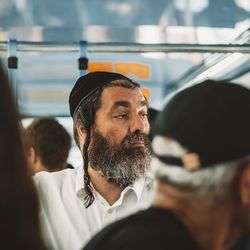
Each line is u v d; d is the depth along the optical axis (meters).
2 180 0.64
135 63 3.71
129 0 3.99
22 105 0.81
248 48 2.09
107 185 1.88
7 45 2.04
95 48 2.07
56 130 2.56
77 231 1.84
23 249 0.65
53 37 4.19
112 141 1.86
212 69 3.24
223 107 0.99
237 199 1.03
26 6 4.02
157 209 1.03
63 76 3.96
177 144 1.00
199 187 1.01
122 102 1.86
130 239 0.98
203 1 3.75
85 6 4.09
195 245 0.99
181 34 4.02
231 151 0.99
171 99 1.07
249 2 3.61
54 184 1.93
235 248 1.16
